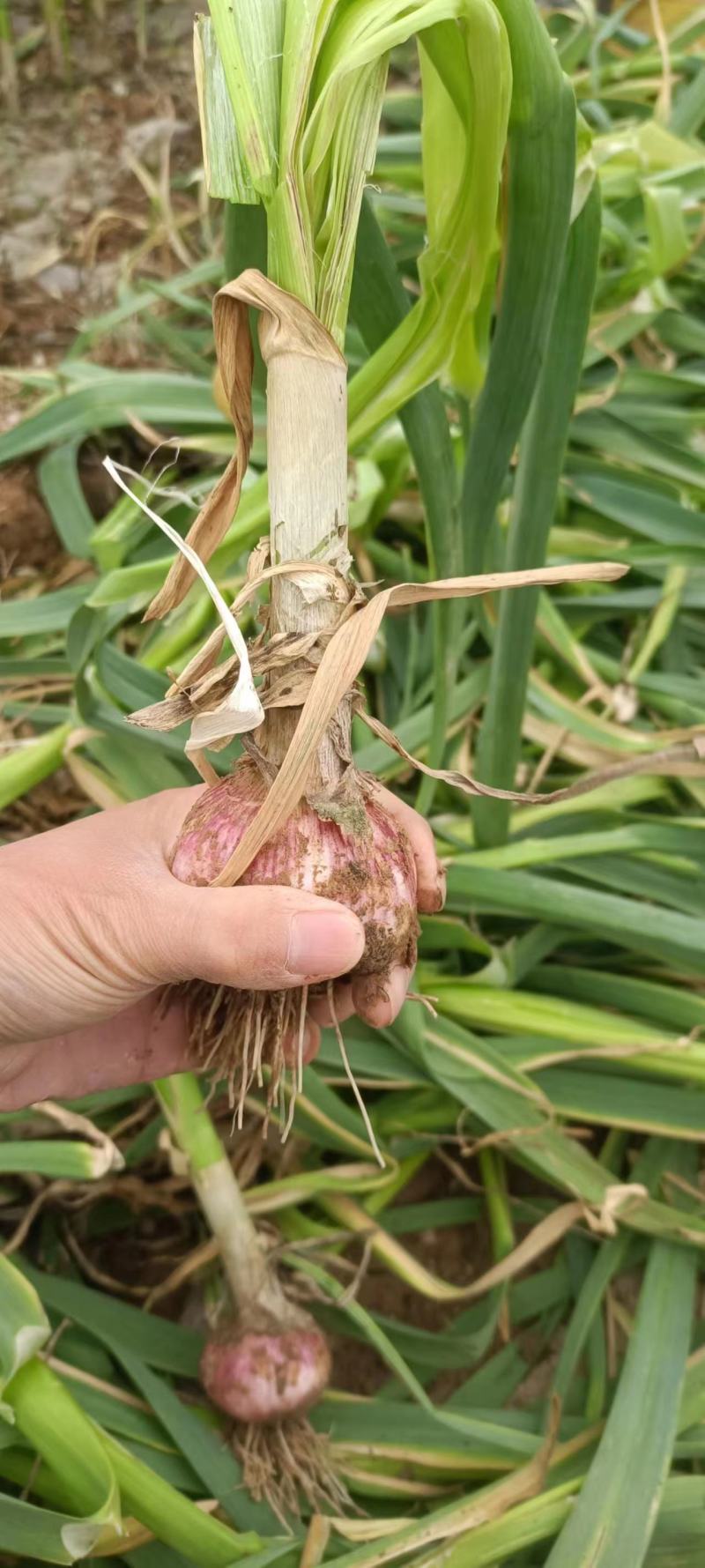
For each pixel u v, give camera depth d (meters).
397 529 0.56
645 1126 0.41
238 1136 0.44
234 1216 0.37
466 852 0.46
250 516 0.42
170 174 0.72
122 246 0.69
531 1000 0.43
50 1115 0.38
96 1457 0.31
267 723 0.26
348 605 0.25
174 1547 0.33
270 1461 0.35
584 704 0.49
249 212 0.29
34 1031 0.31
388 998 0.30
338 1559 0.32
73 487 0.53
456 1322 0.42
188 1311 0.43
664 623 0.50
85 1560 0.34
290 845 0.26
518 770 0.48
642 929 0.41
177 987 0.33
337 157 0.23
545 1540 0.35
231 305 0.25
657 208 0.52
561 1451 0.36
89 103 0.75
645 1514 0.32
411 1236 0.45
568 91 0.26
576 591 0.54
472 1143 0.45
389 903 0.27
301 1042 0.29
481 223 0.29
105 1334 0.37
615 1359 0.41
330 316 0.25
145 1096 0.44
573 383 0.33
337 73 0.22
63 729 0.45
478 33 0.24
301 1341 0.36
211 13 0.23
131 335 0.64
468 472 0.36
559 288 0.31
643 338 0.60
